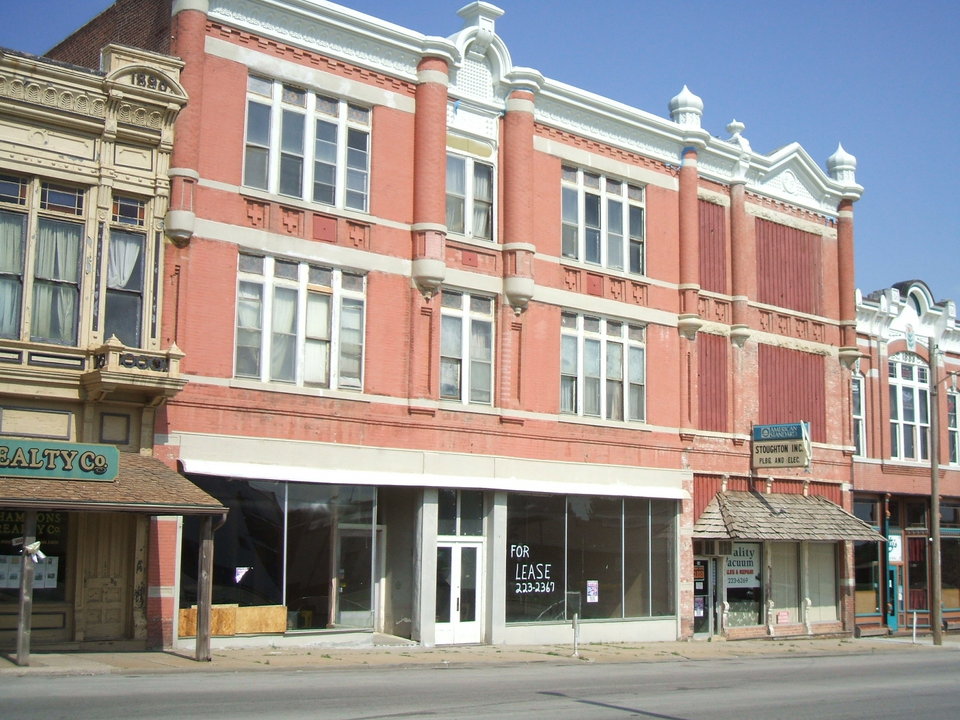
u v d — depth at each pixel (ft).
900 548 129.29
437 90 84.94
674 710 51.21
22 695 47.16
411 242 83.56
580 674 68.33
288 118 78.48
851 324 119.14
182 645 69.62
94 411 66.64
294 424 75.82
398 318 82.33
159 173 70.74
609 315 96.63
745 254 108.78
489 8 89.40
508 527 87.56
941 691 64.69
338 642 76.54
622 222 99.45
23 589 57.31
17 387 63.77
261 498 73.82
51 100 66.64
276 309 76.59
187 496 63.87
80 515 66.90
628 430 96.58
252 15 76.74
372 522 79.61
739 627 105.40
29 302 65.05
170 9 75.05
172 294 71.05
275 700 48.21
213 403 72.13
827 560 115.75
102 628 66.90
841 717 51.08
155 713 42.65
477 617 85.46
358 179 81.87
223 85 75.00
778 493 109.81
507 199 89.86
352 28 80.89
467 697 52.60
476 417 85.92
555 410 91.50
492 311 88.94
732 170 109.09
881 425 127.34
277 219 76.74
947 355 139.13
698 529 100.32
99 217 67.92
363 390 79.92
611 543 94.73
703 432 102.68
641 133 100.89
